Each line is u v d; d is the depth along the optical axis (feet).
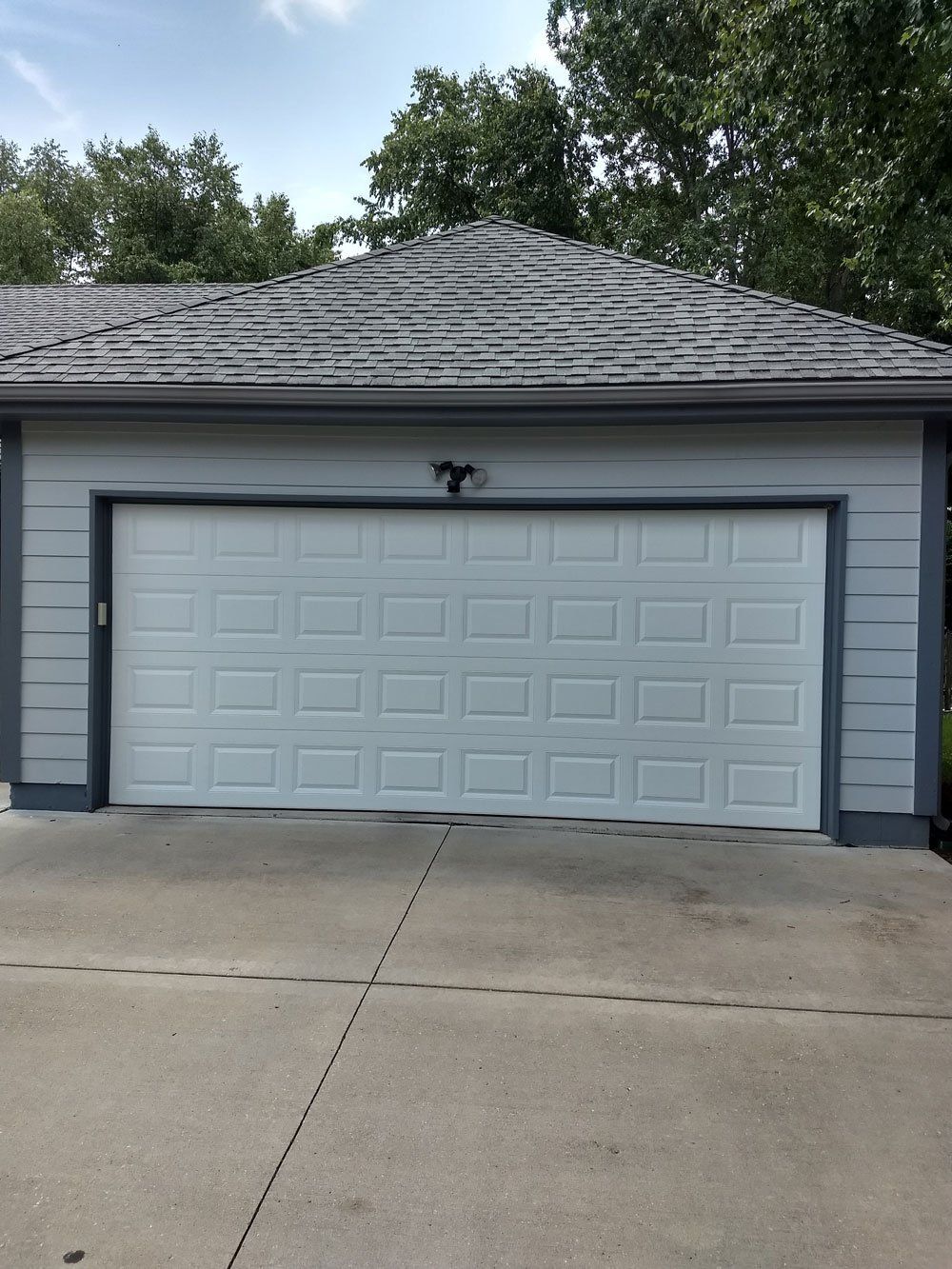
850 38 24.43
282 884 15.62
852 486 18.67
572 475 19.49
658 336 20.18
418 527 20.10
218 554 20.30
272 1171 8.08
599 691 19.85
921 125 25.99
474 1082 9.54
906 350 18.58
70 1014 10.93
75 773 20.30
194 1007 11.14
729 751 19.54
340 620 20.25
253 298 23.04
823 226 50.78
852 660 18.78
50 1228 7.31
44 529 20.08
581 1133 8.70
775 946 13.23
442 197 66.08
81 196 99.71
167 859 16.98
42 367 19.17
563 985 11.85
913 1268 7.04
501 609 20.01
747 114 29.76
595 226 68.13
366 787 20.34
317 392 18.38
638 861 17.24
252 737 20.45
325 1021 10.80
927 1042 10.52
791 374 17.80
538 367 18.99
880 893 15.67
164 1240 7.20
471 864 16.85
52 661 20.21
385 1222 7.45
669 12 52.13
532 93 63.52
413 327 21.27
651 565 19.62
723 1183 8.00
